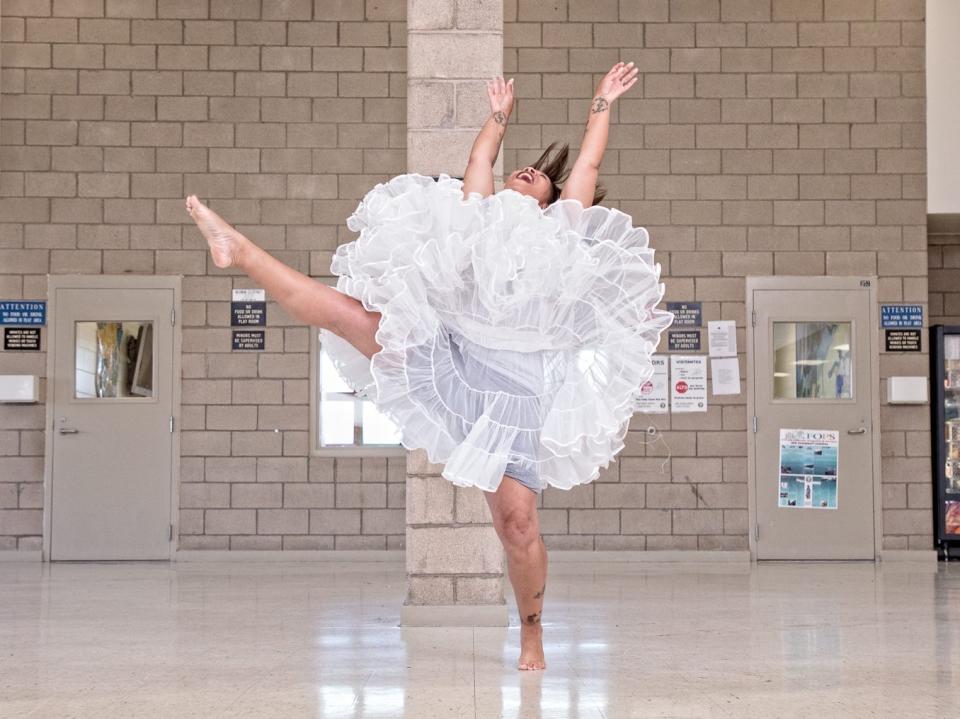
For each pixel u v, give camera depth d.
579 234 2.99
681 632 4.34
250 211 8.49
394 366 2.89
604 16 8.64
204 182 8.50
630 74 3.29
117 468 8.38
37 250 8.43
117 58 8.51
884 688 3.03
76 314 8.41
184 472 8.39
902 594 6.03
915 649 3.85
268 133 8.52
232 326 8.45
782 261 8.59
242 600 5.70
